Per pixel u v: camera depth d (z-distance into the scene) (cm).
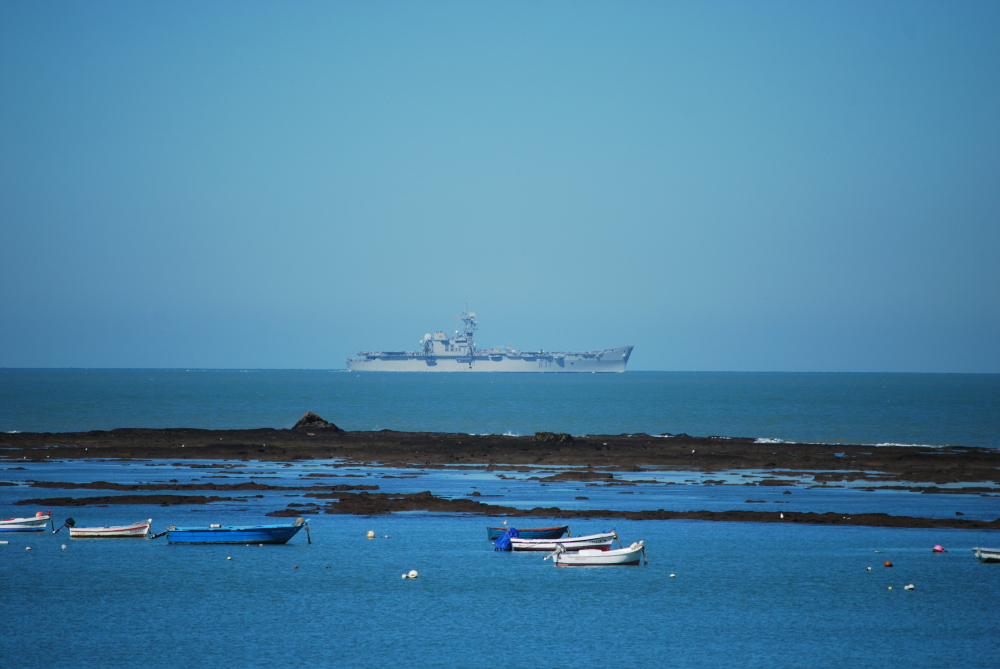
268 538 9369
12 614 6881
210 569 8294
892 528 10281
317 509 11225
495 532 9706
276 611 7050
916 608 7225
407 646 6288
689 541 9631
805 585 7881
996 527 10300
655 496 12550
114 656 6022
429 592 7631
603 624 6800
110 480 13562
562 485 13638
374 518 10744
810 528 10281
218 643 6297
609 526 10356
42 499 11469
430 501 11606
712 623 6844
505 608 7181
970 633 6625
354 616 6938
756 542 9550
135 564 8450
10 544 9256
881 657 6150
